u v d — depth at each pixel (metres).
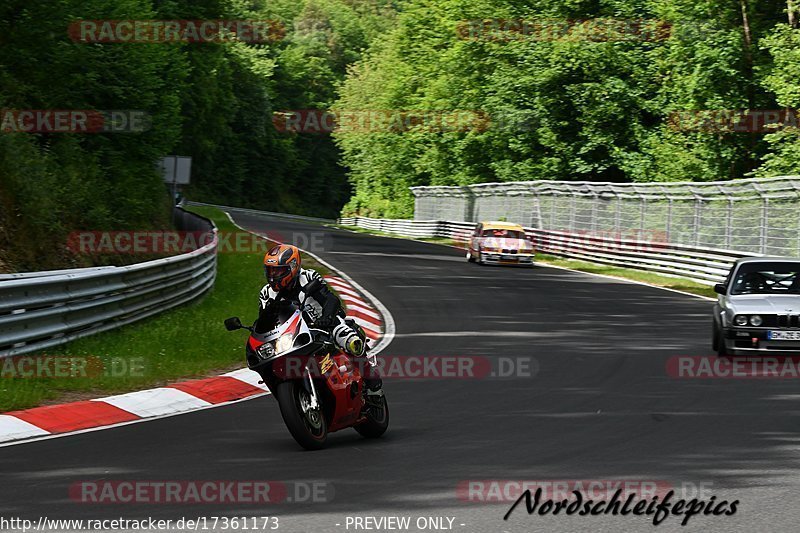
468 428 10.26
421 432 10.07
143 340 16.16
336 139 100.12
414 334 19.09
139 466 8.31
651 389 12.95
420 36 79.81
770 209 29.97
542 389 12.95
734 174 47.25
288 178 140.88
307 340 9.09
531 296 27.41
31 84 32.88
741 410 11.34
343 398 9.30
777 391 12.81
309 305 9.57
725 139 46.91
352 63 162.50
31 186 25.77
